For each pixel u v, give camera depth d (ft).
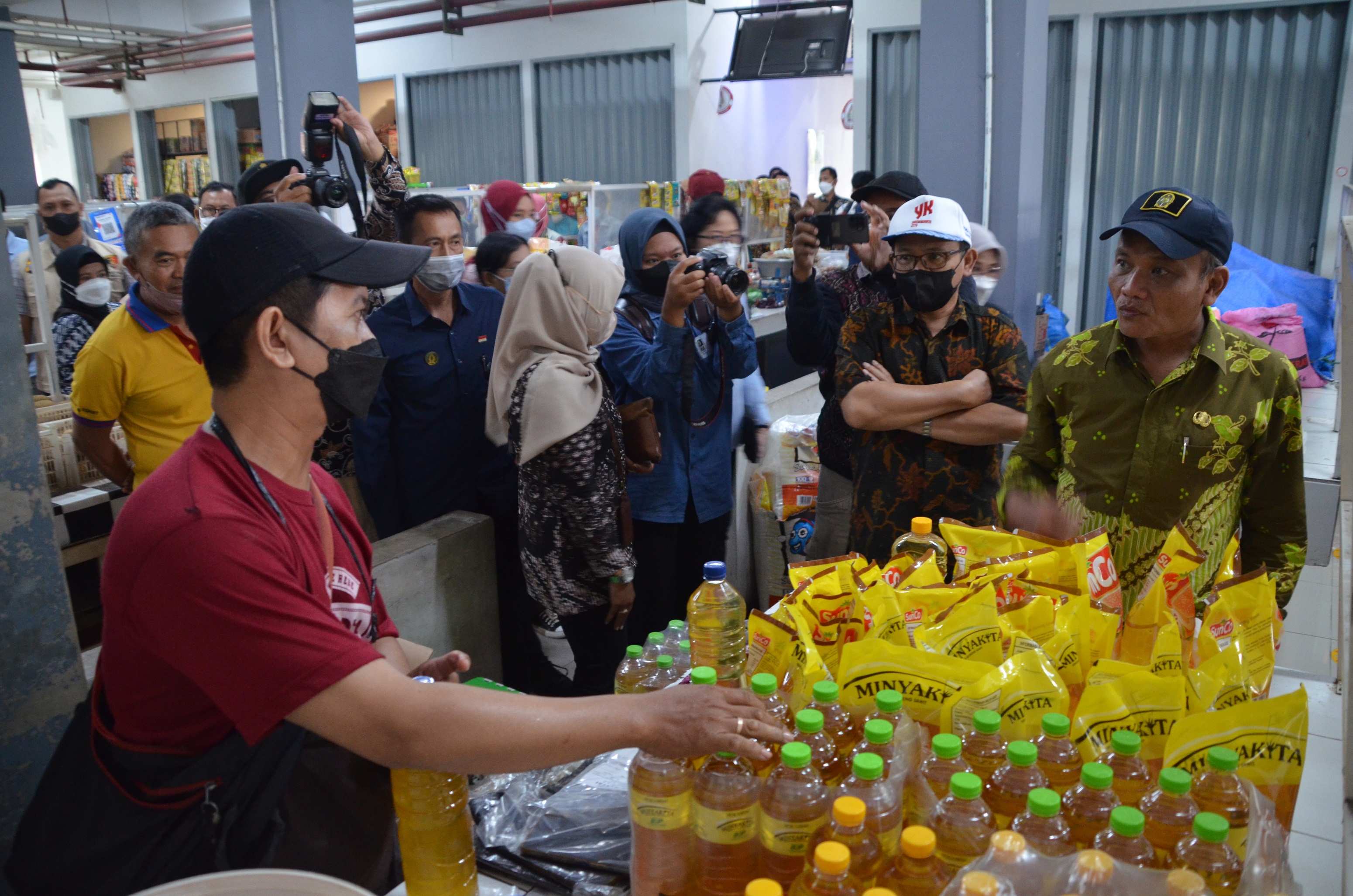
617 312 8.67
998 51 10.52
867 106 27.22
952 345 7.36
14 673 5.69
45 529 5.77
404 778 3.71
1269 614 4.07
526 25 33.42
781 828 3.12
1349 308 4.14
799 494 10.89
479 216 18.39
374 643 4.50
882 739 3.16
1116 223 25.04
